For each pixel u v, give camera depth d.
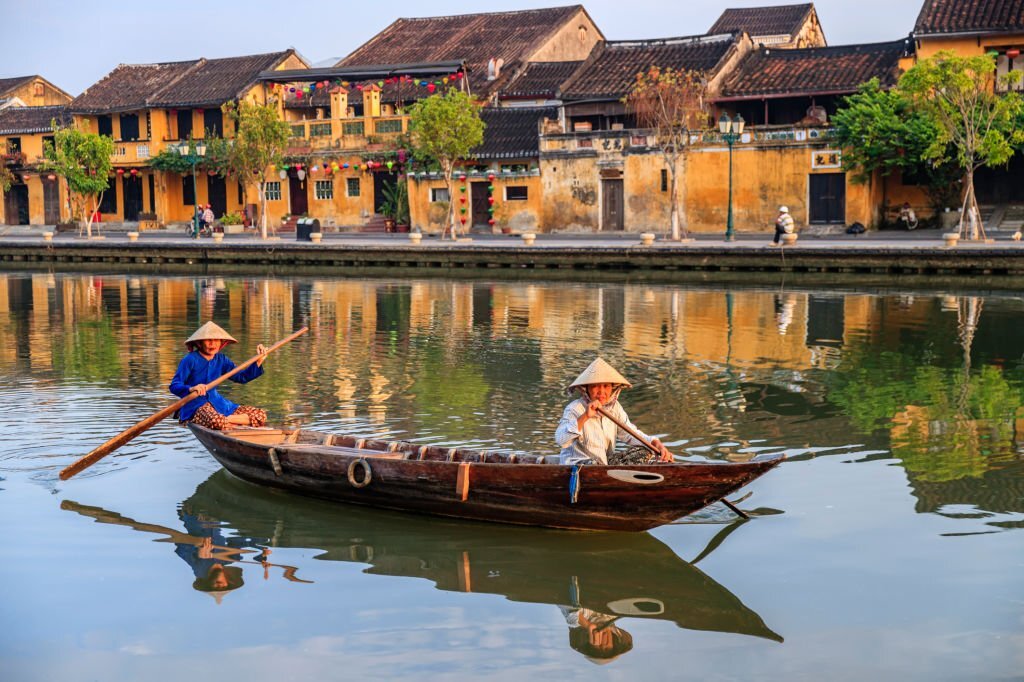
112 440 10.88
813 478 10.88
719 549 9.09
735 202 41.41
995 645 7.30
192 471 11.36
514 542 9.38
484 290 29.36
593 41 57.19
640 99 38.62
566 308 24.83
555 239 41.62
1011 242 32.88
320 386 15.39
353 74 48.56
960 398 14.47
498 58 50.31
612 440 9.68
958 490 10.46
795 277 30.67
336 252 38.12
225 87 52.59
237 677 7.03
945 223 39.12
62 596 8.27
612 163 43.12
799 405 14.07
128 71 57.69
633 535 9.49
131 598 8.26
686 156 41.78
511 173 44.84
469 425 12.97
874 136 38.00
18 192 60.03
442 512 9.85
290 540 9.45
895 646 7.33
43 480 11.02
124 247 41.91
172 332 21.55
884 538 9.22
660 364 17.16
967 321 21.72
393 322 22.61
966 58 32.16
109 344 19.86
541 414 13.56
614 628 7.73
